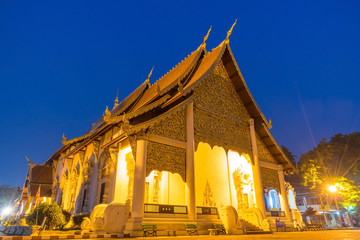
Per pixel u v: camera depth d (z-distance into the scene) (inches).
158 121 441.4
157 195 575.8
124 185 553.3
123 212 388.2
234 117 649.0
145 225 369.4
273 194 781.9
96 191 655.8
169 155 455.5
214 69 648.4
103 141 688.4
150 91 791.1
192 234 411.5
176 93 575.5
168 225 400.8
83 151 824.3
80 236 343.0
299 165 1909.4
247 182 700.0
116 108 960.3
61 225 573.3
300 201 1601.9
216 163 704.4
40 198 1031.6
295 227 663.8
